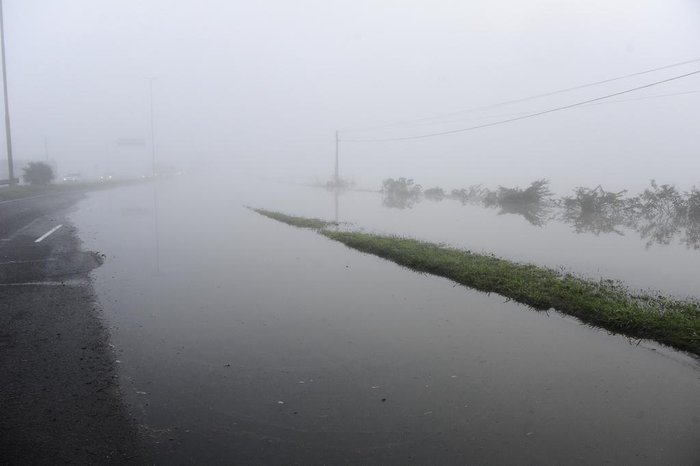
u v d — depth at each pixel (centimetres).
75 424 348
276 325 604
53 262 916
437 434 357
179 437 340
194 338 545
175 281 823
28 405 370
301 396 412
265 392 417
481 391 431
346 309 684
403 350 528
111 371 442
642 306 684
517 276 848
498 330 601
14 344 493
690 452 340
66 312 608
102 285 764
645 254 1223
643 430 369
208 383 430
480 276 852
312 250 1188
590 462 326
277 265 995
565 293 729
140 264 951
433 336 576
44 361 454
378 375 461
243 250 1169
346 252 1166
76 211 1906
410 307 700
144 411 373
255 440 340
